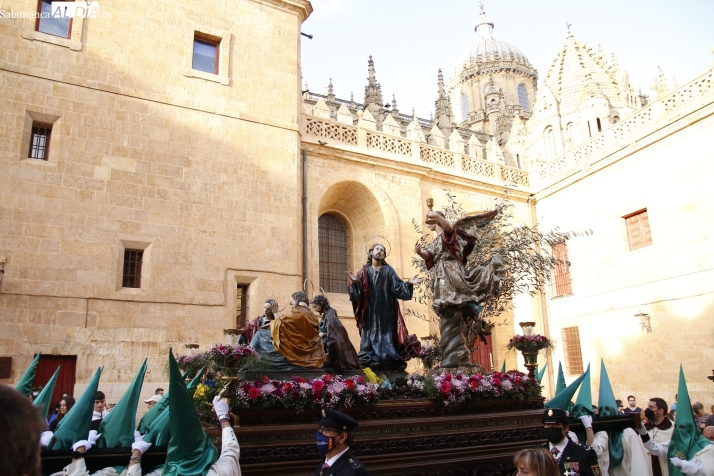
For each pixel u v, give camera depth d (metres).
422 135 27.12
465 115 65.62
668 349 21.05
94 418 9.02
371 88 45.25
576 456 6.14
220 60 20.11
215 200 18.58
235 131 19.59
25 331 14.69
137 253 17.06
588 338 24.72
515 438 8.04
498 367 26.97
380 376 8.61
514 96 64.44
